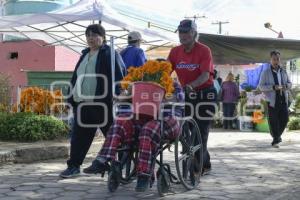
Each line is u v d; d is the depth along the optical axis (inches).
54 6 665.0
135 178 232.8
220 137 505.4
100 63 259.0
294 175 281.3
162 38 425.1
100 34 260.7
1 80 480.7
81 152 264.1
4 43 714.2
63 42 490.0
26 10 659.4
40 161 317.1
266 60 581.6
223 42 559.2
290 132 553.9
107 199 216.2
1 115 370.9
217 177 271.4
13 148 313.4
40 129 354.9
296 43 560.4
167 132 220.7
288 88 416.2
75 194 224.8
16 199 213.9
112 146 213.9
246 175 279.1
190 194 228.1
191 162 239.1
